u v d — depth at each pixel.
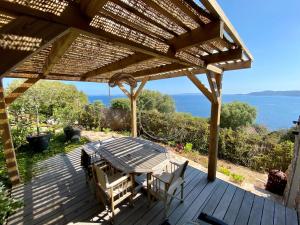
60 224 2.53
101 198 2.75
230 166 5.51
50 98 7.14
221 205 2.93
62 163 4.50
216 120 3.48
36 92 6.27
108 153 3.26
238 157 5.73
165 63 3.30
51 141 6.22
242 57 2.10
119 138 4.14
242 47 2.06
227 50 2.23
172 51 1.95
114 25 1.35
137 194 3.14
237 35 1.80
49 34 0.97
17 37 0.86
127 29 1.46
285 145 5.04
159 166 2.81
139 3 1.21
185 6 1.21
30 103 5.89
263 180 4.71
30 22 0.91
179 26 1.57
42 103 6.83
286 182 3.89
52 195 3.17
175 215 2.68
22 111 5.76
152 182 3.00
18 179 3.54
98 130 8.41
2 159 4.64
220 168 4.78
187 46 1.72
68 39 1.48
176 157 5.35
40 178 3.76
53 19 0.99
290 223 2.61
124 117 8.68
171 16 1.33
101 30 1.27
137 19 1.40
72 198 3.08
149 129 7.93
